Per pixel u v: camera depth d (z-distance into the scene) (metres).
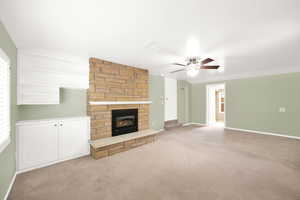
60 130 2.65
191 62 2.95
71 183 2.00
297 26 1.72
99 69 3.14
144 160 2.76
